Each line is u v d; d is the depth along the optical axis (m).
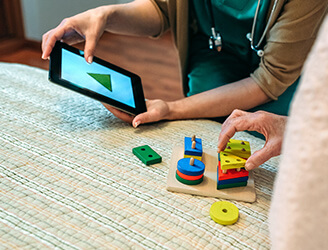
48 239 0.48
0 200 0.54
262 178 0.67
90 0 2.41
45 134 0.73
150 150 0.70
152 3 1.03
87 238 0.49
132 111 0.79
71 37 0.87
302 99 0.23
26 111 0.81
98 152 0.69
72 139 0.73
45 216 0.52
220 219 0.53
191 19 1.10
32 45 2.64
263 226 0.54
